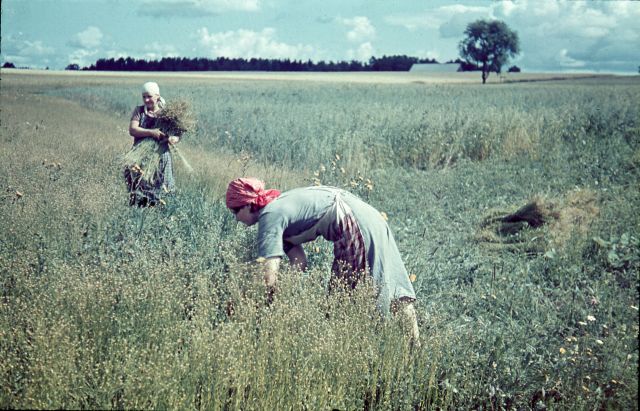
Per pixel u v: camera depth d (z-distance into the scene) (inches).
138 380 116.6
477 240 260.1
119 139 435.5
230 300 154.3
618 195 291.3
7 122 526.6
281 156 447.5
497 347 148.8
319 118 650.8
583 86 2053.4
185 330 140.4
